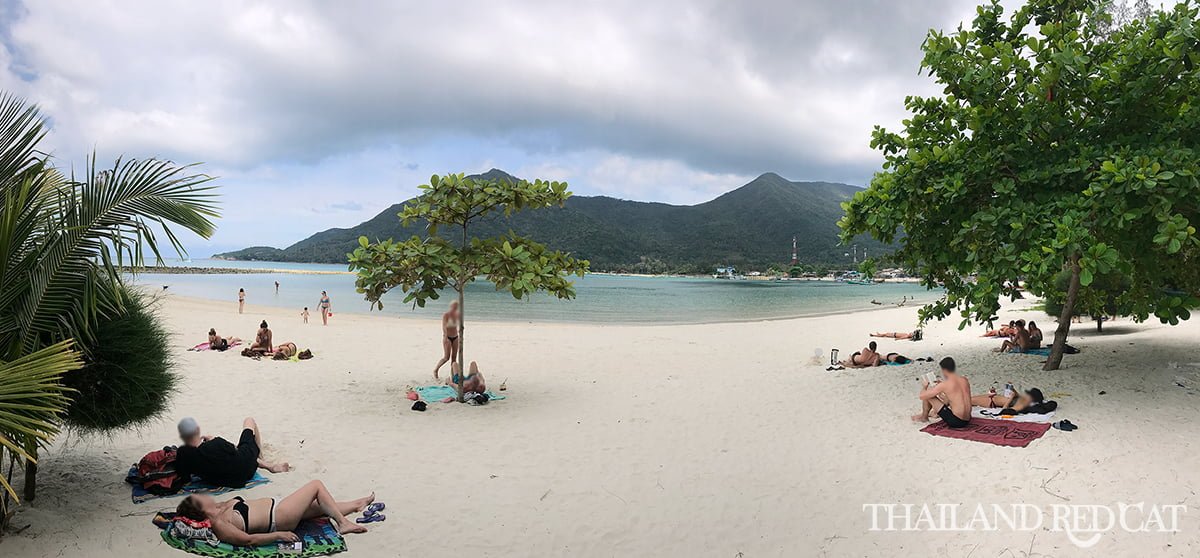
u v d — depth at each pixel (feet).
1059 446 26.45
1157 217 28.22
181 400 37.58
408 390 40.83
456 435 31.48
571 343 72.69
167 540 18.10
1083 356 45.75
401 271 36.60
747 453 28.43
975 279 36.06
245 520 18.08
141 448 27.55
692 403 39.47
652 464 26.94
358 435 31.04
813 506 22.16
